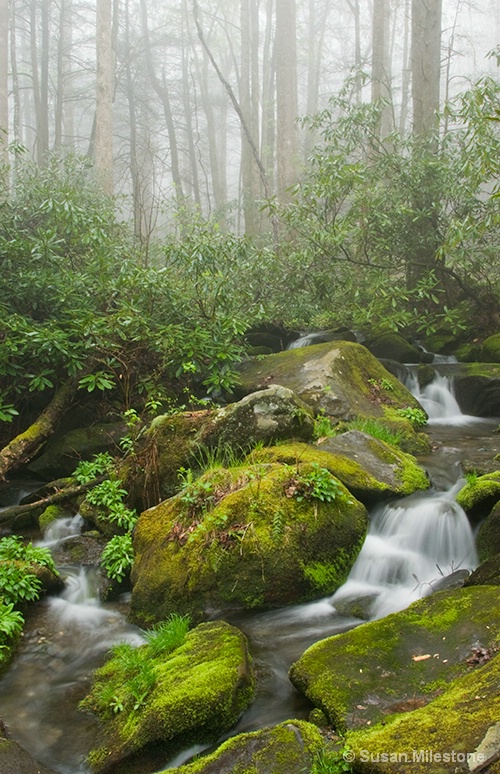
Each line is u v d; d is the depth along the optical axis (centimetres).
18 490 735
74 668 423
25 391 823
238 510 484
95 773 324
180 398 857
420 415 827
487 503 511
